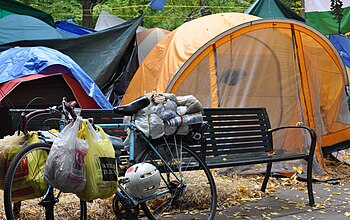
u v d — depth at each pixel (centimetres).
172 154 459
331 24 1016
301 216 491
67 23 1178
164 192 444
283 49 755
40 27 975
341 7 988
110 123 475
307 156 558
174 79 704
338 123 832
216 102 716
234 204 535
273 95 751
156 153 447
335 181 670
